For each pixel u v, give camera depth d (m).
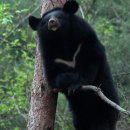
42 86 12.76
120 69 19.98
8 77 20.69
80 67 12.52
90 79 12.38
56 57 12.59
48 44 12.57
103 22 24.14
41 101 12.76
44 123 12.73
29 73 19.50
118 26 25.41
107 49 21.58
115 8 25.08
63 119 18.34
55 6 13.09
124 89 17.47
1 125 19.52
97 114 12.98
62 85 12.18
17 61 22.58
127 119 16.83
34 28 13.00
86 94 12.76
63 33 12.48
